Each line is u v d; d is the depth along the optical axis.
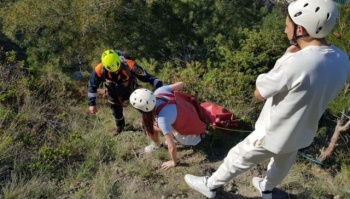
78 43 6.73
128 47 6.88
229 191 4.17
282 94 2.79
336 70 2.66
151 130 4.38
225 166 3.51
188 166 4.51
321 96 2.73
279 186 4.26
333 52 2.66
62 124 5.28
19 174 4.24
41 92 5.95
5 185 4.13
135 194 4.10
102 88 6.20
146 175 4.36
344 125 4.38
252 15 7.50
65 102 6.01
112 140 4.95
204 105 5.05
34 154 4.56
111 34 6.81
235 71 5.91
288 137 2.92
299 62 2.59
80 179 4.29
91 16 6.52
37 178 4.20
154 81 4.69
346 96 4.32
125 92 4.77
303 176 4.46
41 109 5.46
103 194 4.06
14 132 4.77
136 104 4.13
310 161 4.67
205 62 6.77
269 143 3.02
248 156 3.26
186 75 5.78
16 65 6.23
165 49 7.06
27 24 6.55
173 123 4.34
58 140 4.96
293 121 2.83
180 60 6.79
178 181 4.29
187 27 7.29
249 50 6.04
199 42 7.24
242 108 5.34
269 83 2.70
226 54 6.25
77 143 4.80
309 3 2.56
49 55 6.75
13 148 4.50
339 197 4.20
